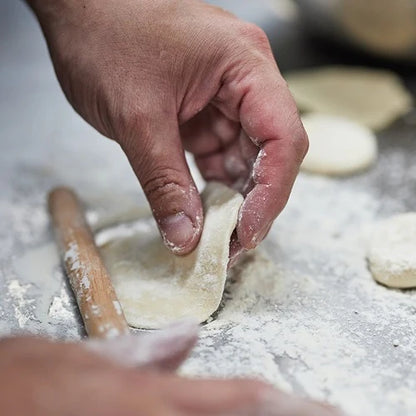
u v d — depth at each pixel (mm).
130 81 964
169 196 943
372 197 1277
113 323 845
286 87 958
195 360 875
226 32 969
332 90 1624
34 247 1142
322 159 1342
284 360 876
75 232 1071
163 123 955
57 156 1441
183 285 959
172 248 950
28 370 587
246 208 922
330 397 812
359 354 887
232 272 1034
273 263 1073
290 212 1233
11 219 1229
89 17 1001
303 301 994
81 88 1016
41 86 1719
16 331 949
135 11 985
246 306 978
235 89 965
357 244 1138
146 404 564
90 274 945
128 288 979
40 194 1308
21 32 1971
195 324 752
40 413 545
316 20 1708
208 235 947
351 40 1687
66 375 583
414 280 1006
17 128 1549
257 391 612
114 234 1140
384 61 1743
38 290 1033
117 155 1445
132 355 685
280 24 1924
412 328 938
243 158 1072
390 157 1402
